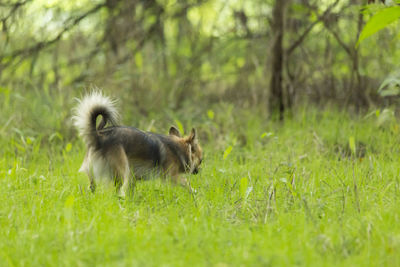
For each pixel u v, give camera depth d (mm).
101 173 8984
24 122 14055
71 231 6500
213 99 18141
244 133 14930
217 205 8297
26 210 7691
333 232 6676
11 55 16156
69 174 10195
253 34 18312
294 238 6562
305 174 10000
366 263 5730
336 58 16953
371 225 6867
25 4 16094
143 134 9625
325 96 16969
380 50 16234
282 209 7770
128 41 17453
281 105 16422
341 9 16250
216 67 18438
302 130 14344
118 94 16062
